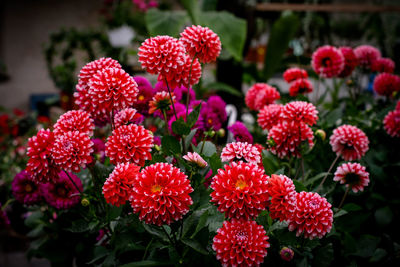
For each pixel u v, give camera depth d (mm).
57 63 3639
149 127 1058
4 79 3713
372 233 987
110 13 3014
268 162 789
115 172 632
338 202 941
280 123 853
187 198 616
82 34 2844
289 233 680
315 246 708
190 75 709
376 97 1504
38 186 868
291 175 954
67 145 661
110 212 715
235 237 621
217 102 935
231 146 691
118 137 670
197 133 890
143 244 719
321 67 1089
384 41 1896
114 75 674
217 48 718
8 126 1959
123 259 740
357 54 1245
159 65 679
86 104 703
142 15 2830
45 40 3742
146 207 601
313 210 625
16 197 873
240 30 1440
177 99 910
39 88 3840
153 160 711
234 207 609
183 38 709
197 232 653
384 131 1052
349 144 774
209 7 1776
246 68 1867
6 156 1819
